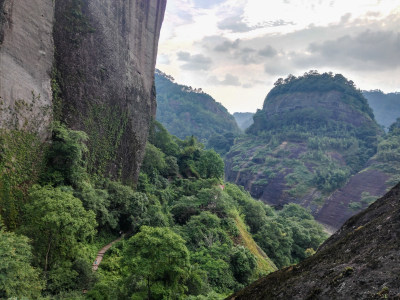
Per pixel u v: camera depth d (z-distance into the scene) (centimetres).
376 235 512
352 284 426
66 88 2975
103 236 2988
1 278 1296
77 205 2012
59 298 1677
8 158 2183
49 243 1881
